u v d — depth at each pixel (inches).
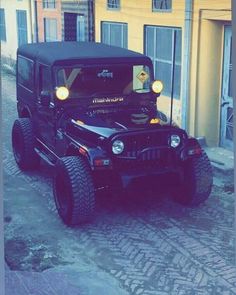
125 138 206.2
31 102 274.4
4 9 719.7
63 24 541.3
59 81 233.3
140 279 172.2
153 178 211.2
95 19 462.0
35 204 240.8
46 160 255.8
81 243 198.8
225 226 213.6
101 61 237.0
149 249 193.3
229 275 174.1
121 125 217.3
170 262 183.3
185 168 225.3
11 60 703.1
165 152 214.1
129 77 242.2
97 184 213.0
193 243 198.1
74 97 235.5
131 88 243.3
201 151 221.3
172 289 165.8
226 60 311.1
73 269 178.7
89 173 206.5
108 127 213.3
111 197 242.2
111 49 260.2
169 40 347.9
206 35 309.1
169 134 213.8
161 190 218.8
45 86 246.7
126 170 209.8
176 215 225.1
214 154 309.4
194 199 225.9
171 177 215.8
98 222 217.2
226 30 307.3
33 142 278.1
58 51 250.4
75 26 534.6
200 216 223.9
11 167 295.4
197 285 168.1
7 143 342.3
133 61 242.2
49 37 592.1
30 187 264.8
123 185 206.5
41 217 224.7
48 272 176.2
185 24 317.1
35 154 279.9
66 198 211.3
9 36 714.8
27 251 191.9
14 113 430.6
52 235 206.2
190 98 324.5
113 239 201.9
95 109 236.7
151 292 164.2
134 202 238.4
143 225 214.7
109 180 211.9
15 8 679.7
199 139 323.3
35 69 259.1
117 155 205.3
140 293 163.8
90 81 236.4
